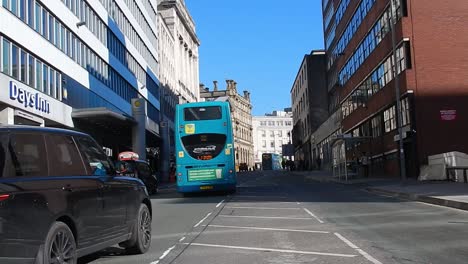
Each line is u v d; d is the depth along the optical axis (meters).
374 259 8.70
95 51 39.09
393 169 36.47
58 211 6.77
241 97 141.00
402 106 33.38
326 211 16.58
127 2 50.53
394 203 18.92
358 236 11.26
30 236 6.22
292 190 28.52
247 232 12.23
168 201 22.70
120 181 8.84
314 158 77.88
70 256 6.99
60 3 32.09
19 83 25.84
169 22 79.50
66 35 33.47
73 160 7.64
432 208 16.80
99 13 40.34
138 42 55.19
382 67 37.66
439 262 8.39
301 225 13.27
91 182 7.77
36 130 7.07
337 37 57.91
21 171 6.49
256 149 161.62
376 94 39.59
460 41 31.97
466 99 31.61
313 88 76.56
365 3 42.03
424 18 32.12
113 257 9.34
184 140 24.83
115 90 45.19
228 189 25.59
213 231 12.55
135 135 44.06
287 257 9.06
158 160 64.62
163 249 10.11
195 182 24.59
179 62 83.38
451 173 28.08
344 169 39.91
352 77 48.88
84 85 36.44
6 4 24.91
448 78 31.78
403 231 11.88
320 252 9.46
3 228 5.83
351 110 50.19
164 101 69.94
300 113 93.00
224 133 24.83
